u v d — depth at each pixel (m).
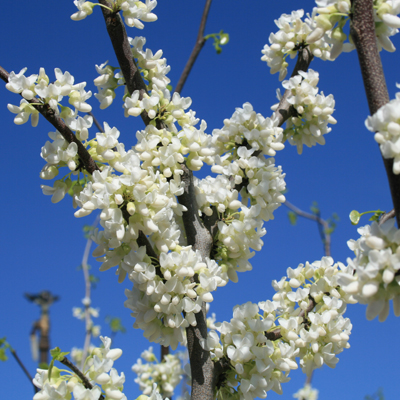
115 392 2.10
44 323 4.73
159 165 2.55
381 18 1.95
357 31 1.81
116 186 2.17
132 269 2.29
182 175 2.69
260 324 2.40
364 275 1.52
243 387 2.33
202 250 2.65
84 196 2.23
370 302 1.58
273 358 2.45
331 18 2.01
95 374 2.13
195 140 2.61
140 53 2.94
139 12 2.81
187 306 2.25
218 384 2.55
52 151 2.38
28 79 2.30
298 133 3.27
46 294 4.90
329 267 2.78
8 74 2.39
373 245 1.52
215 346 2.51
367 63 1.77
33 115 2.44
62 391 2.04
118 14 2.75
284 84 3.08
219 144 3.02
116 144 2.47
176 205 2.41
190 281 2.47
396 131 1.53
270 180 2.81
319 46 3.31
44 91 2.29
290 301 2.88
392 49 2.03
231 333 2.46
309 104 3.05
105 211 2.16
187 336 2.54
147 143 2.50
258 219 2.81
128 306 2.39
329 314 2.60
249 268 2.71
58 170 2.47
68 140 2.38
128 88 2.93
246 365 2.41
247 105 2.85
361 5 1.82
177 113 2.67
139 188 2.15
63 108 2.40
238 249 2.65
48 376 2.09
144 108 2.67
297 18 3.27
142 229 2.24
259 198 2.77
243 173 2.85
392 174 1.60
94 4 2.73
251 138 2.83
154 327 2.37
